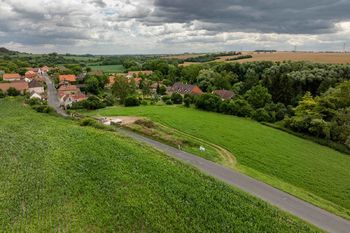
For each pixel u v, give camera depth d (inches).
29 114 3627.0
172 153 2429.9
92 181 1758.1
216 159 2314.2
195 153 2427.4
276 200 1701.5
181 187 1712.6
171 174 1882.4
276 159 2373.3
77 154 2161.7
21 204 1520.7
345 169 2271.2
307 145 2859.3
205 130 3090.6
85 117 3590.1
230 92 4926.2
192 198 1606.8
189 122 3385.8
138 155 2178.9
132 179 1785.2
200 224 1406.3
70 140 2479.1
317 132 3085.6
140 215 1446.9
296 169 2199.8
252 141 2797.7
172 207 1524.4
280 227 1412.4
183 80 6815.9
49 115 3740.2
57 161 2027.6
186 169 2004.2
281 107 3905.0
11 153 2178.9
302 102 3454.7
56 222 1374.3
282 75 4441.4
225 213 1491.1
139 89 6008.9
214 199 1621.6
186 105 4372.5
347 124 2960.1
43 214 1432.1
